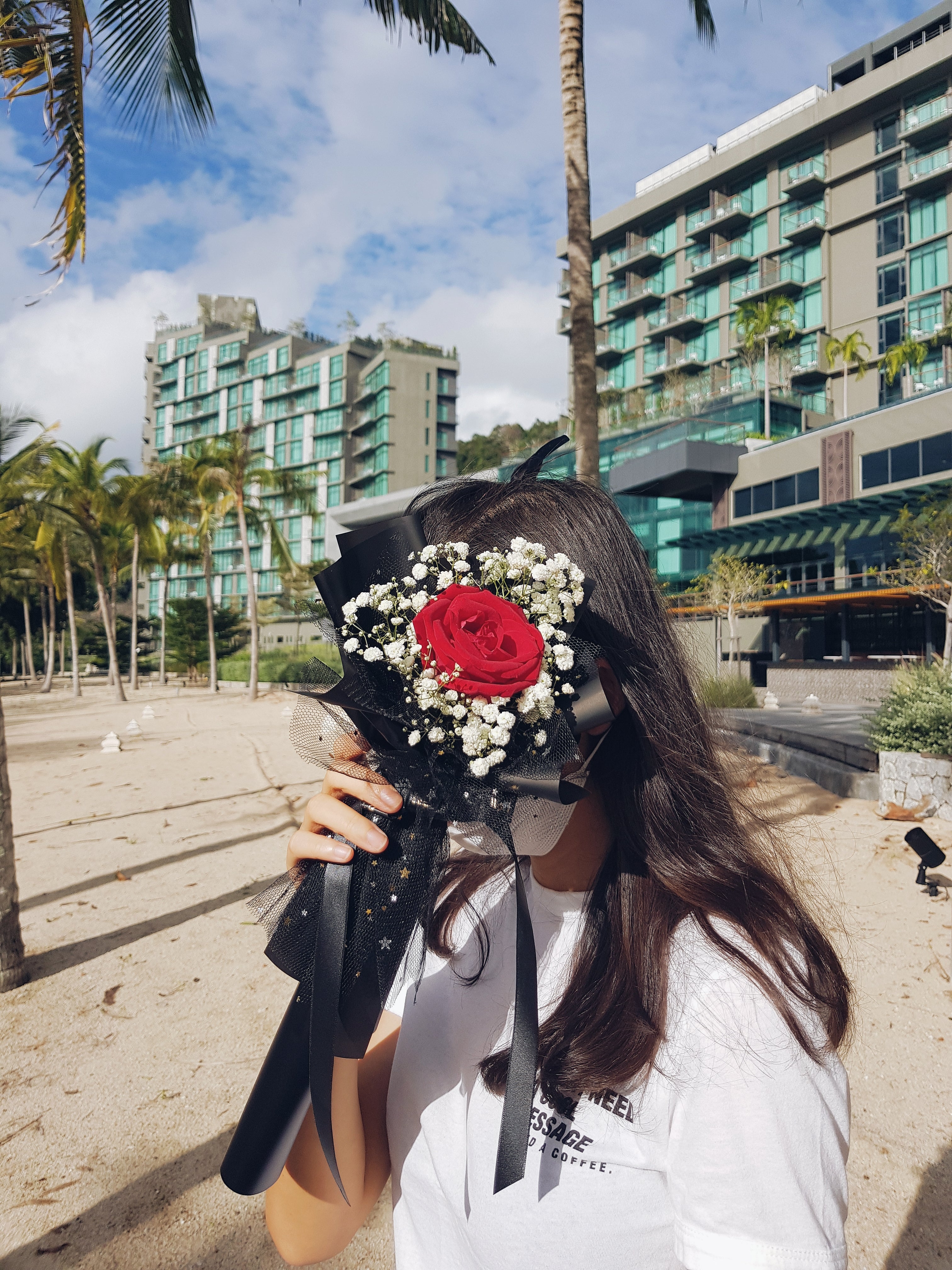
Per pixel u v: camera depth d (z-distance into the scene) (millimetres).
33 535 32062
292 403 91375
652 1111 630
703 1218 570
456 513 770
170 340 103938
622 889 691
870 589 26250
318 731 698
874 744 7719
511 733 617
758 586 26312
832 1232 552
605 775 733
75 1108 2807
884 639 28094
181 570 91812
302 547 85250
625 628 717
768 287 43188
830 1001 676
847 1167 2377
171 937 4418
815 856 5215
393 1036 893
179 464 28281
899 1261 2018
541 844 646
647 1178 636
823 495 28641
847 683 23297
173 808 8297
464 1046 767
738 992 601
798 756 9258
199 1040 3271
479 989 773
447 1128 762
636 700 712
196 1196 2367
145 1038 3295
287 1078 672
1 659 70188
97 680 59125
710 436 33125
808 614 29953
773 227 44062
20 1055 3174
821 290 42062
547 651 629
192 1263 2115
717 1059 585
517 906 627
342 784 667
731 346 45906
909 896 4555
